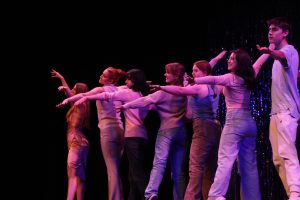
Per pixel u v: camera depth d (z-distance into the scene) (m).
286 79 4.82
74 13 8.42
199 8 8.07
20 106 8.45
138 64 8.36
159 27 8.31
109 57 8.43
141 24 8.37
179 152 5.73
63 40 8.45
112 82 6.40
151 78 8.30
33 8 8.37
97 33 8.45
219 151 5.01
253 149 5.10
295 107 4.82
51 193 8.42
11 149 8.42
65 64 8.46
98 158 8.49
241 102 5.04
